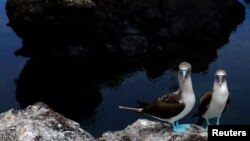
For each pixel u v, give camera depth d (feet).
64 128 34.96
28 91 146.61
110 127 120.26
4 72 156.56
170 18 172.35
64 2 144.97
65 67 159.84
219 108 42.22
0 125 35.42
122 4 166.40
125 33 163.84
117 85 146.92
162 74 153.48
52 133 33.81
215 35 178.91
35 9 147.54
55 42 156.87
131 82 147.84
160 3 173.68
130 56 162.09
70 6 145.89
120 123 121.70
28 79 153.38
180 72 36.68
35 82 152.15
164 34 168.25
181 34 171.42
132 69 157.89
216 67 154.81
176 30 170.40
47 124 34.91
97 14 161.89
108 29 162.30
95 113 130.11
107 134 39.73
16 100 140.77
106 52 162.81
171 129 39.63
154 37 168.96
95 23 160.86
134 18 167.63
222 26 185.78
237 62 157.48
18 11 151.84
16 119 36.06
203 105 43.91
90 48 160.97
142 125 41.06
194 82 142.31
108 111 129.90
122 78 151.74
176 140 37.65
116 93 141.08
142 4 168.04
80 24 152.56
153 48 166.09
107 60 162.30
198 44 173.47
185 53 167.94
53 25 149.07
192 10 178.09
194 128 40.29
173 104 37.40
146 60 162.81
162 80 148.56
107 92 142.82
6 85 148.87
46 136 33.17
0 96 142.00
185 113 37.76
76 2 147.02
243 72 148.25
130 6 166.81
